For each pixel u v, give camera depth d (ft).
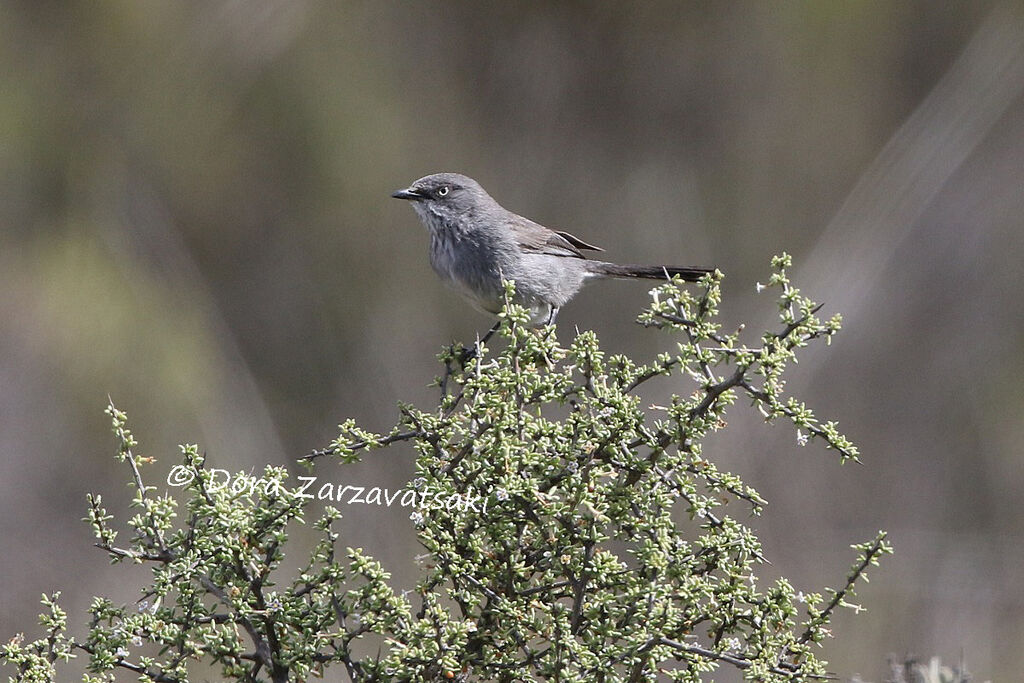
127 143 46.98
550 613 12.75
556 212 49.75
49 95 46.52
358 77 47.91
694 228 50.34
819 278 49.98
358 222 47.42
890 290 49.67
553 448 13.32
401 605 12.43
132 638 12.60
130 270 45.16
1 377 41.19
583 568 12.62
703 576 12.91
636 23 49.98
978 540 42.60
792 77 50.96
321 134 47.37
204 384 43.70
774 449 42.86
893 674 16.81
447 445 13.52
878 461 46.37
